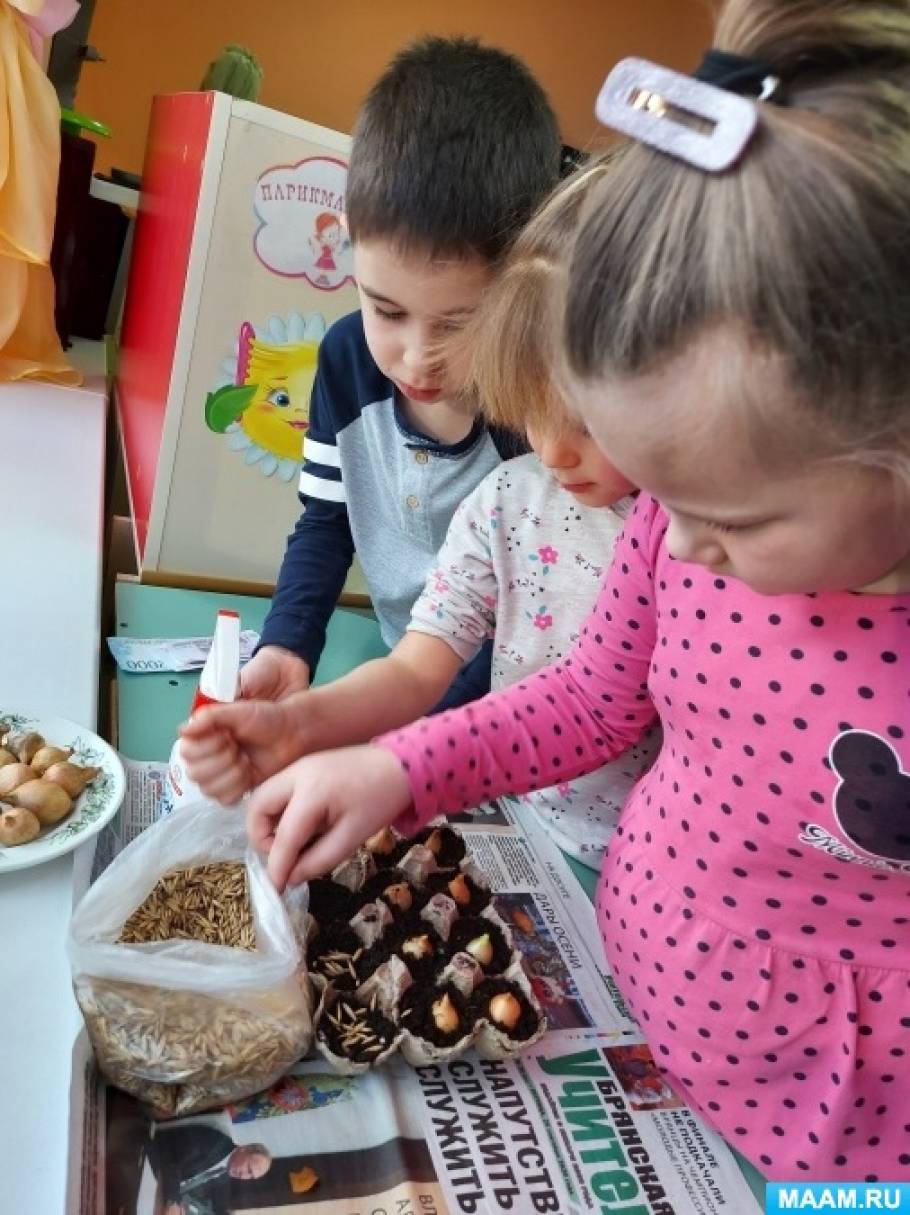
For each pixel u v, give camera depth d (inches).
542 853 30.4
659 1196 20.7
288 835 22.0
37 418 52.5
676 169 12.5
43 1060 20.4
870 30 12.4
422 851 25.8
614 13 84.9
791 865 20.4
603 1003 25.2
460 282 27.1
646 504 22.9
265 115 38.0
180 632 39.1
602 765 26.4
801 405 12.1
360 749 23.4
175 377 40.5
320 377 37.6
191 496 42.6
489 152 26.9
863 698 18.5
